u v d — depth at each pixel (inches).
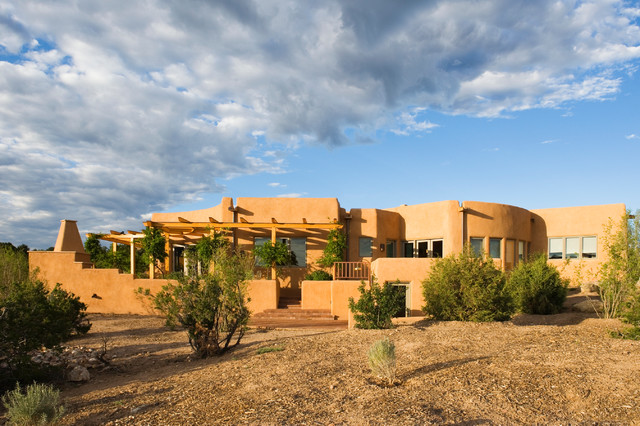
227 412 255.8
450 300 548.4
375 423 223.8
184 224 863.1
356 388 283.4
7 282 719.1
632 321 423.2
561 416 227.3
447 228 879.1
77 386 360.8
